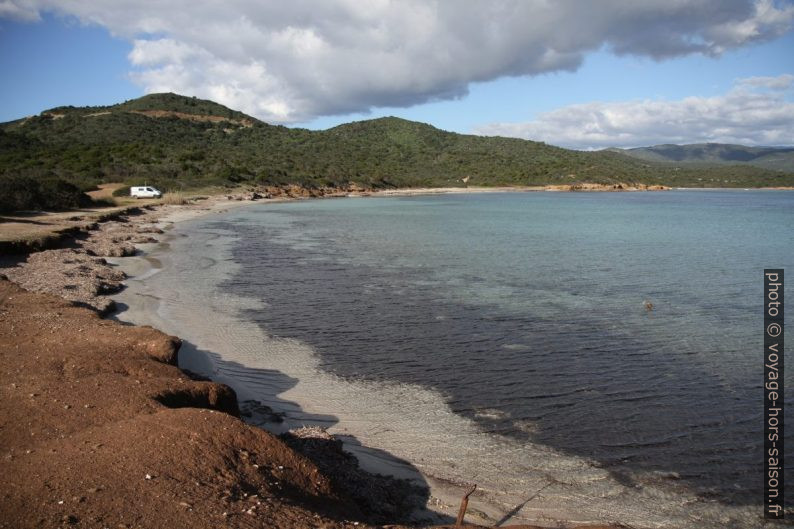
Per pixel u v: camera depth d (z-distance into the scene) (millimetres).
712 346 12523
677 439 8227
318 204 66688
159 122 119375
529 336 13242
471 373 10812
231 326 13711
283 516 4703
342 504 5633
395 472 7156
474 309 15703
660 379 10578
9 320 10625
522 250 27781
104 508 4480
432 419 8781
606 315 15156
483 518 6172
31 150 78750
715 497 6777
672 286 19094
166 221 40219
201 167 81500
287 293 17484
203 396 7586
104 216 35406
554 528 6027
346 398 9547
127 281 18438
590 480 7117
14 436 5887
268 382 10195
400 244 29844
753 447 7992
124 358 8516
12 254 20656
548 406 9336
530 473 7242
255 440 5930
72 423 6184
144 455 5336
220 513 4551
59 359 8336
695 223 44906
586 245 29984
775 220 48188
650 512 6449
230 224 39906
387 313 15195
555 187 122062
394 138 158500
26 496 4637
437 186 116312
